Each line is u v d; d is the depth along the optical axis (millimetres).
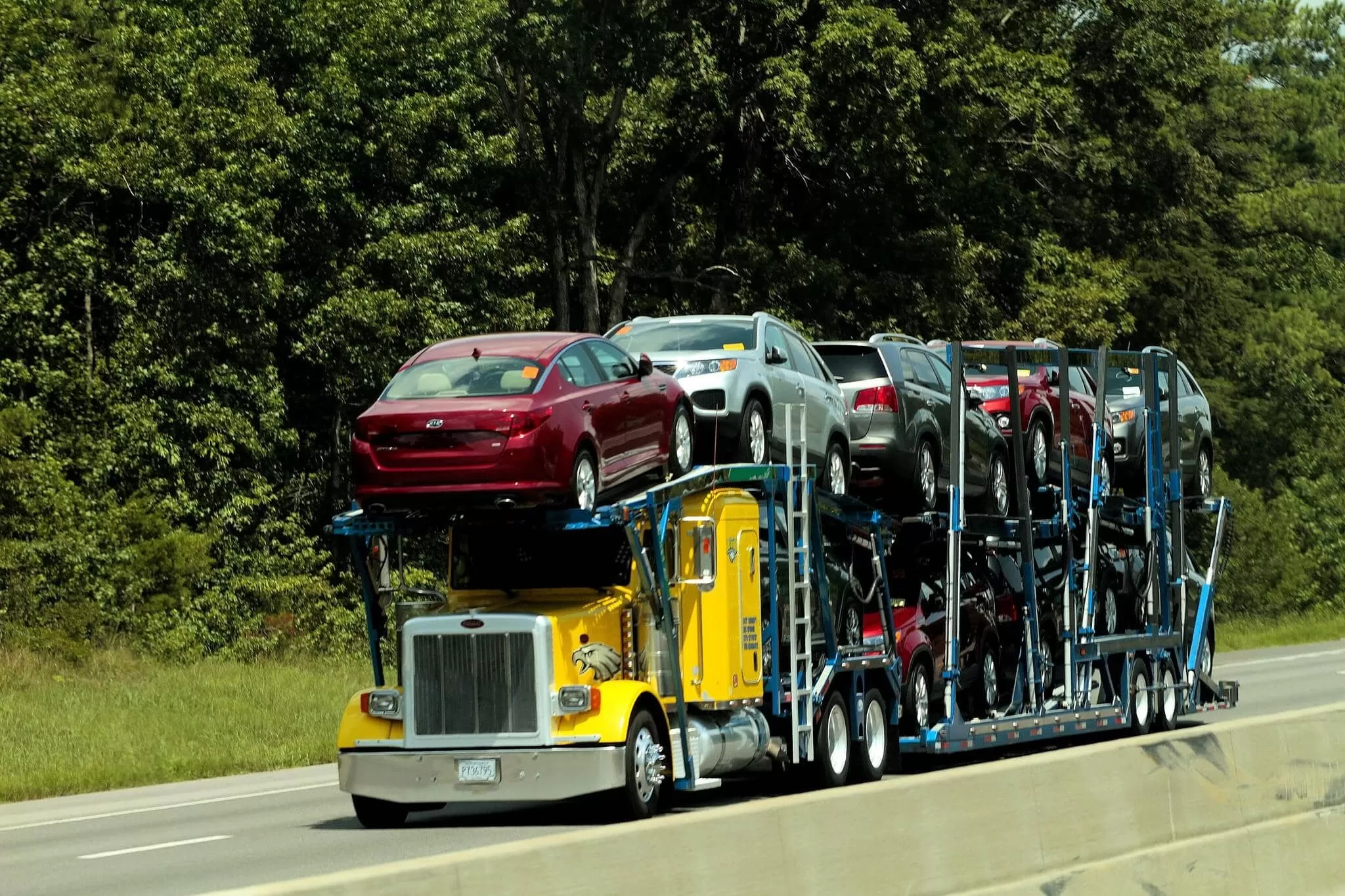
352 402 72750
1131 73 94688
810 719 29594
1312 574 120688
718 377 32406
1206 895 19297
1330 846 21344
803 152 82875
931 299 85938
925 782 16203
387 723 25812
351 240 72938
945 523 34219
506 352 27656
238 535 69562
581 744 24922
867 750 31625
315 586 68750
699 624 27406
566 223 80500
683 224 90625
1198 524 103312
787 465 29625
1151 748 19203
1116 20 93812
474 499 26078
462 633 25297
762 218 87938
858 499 35219
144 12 69562
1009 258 92812
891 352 36969
